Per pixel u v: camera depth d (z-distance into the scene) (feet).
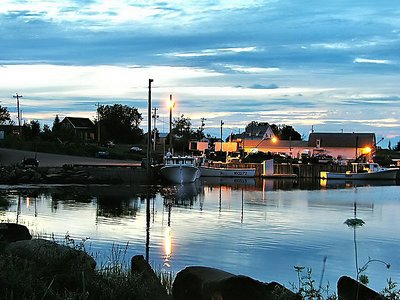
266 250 70.95
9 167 187.62
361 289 27.45
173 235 80.79
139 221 97.09
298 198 156.46
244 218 105.50
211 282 24.25
